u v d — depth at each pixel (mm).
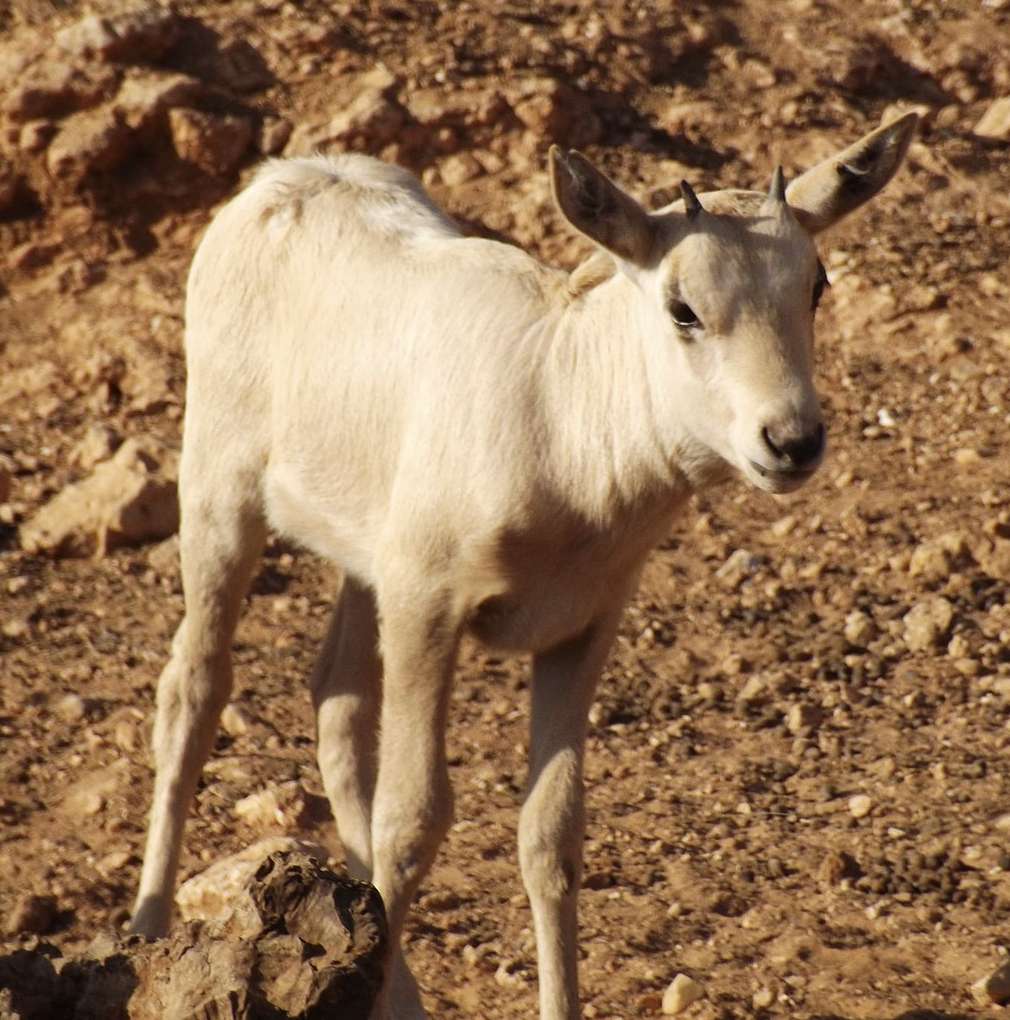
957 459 32875
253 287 20625
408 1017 18234
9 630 28281
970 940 20016
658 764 24922
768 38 45688
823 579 29719
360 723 21203
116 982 14789
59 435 34969
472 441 17641
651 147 41656
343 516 19781
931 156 42281
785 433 15891
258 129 40844
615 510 17531
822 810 23391
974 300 37531
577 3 45562
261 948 14211
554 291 18359
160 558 30453
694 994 19031
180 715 21094
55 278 39844
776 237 16547
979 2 47656
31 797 23891
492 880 22031
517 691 26938
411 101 41406
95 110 40812
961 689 26359
